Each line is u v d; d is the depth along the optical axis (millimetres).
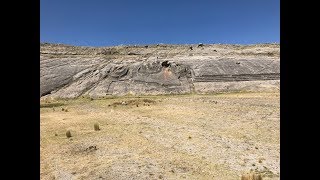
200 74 66000
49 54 80312
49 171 15820
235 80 63375
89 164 16750
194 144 20656
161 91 59750
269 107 33781
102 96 56719
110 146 20172
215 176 14914
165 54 83688
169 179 14531
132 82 63688
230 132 23938
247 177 13773
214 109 34594
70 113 34812
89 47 86938
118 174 15172
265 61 73625
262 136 22484
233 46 90062
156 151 19109
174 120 29062
